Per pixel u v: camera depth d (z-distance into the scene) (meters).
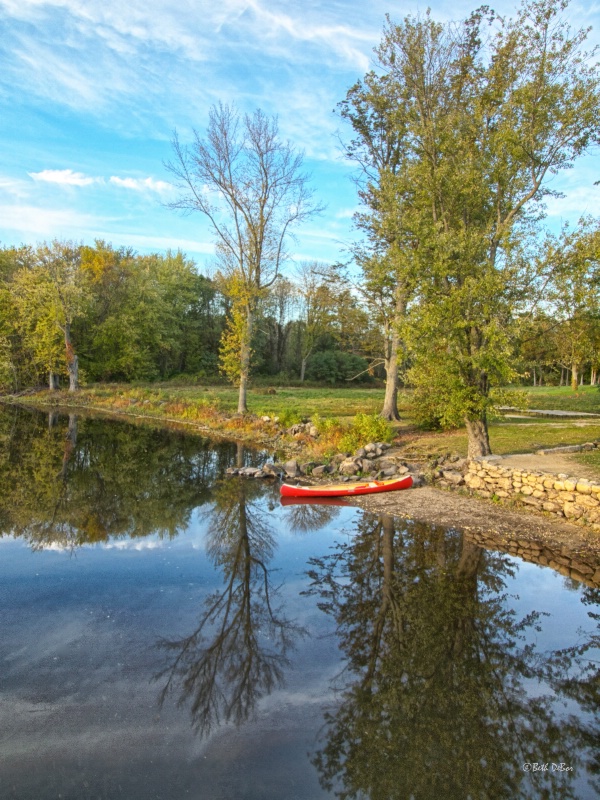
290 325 71.75
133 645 6.71
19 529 11.59
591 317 13.54
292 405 34.75
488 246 14.83
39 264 45.16
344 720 5.35
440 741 5.07
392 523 11.80
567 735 5.20
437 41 19.06
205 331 66.94
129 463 19.44
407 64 19.30
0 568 9.28
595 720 5.45
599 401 32.44
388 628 7.35
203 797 4.27
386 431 19.28
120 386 49.25
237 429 26.69
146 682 5.92
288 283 69.44
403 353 15.36
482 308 13.71
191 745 4.92
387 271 17.53
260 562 9.93
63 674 6.02
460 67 19.05
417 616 7.68
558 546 10.20
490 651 6.73
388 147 23.31
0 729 5.07
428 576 9.06
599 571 9.13
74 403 41.97
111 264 52.47
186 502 14.14
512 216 15.27
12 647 6.57
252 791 4.36
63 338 48.00
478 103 15.80
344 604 8.12
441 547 10.28
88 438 25.06
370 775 4.59
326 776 4.56
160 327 55.44
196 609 7.84
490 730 5.23
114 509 13.35
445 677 6.16
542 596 8.26
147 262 61.78
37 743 4.89
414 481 14.72
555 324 14.05
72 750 4.82
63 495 14.64
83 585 8.59
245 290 29.14
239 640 6.94
